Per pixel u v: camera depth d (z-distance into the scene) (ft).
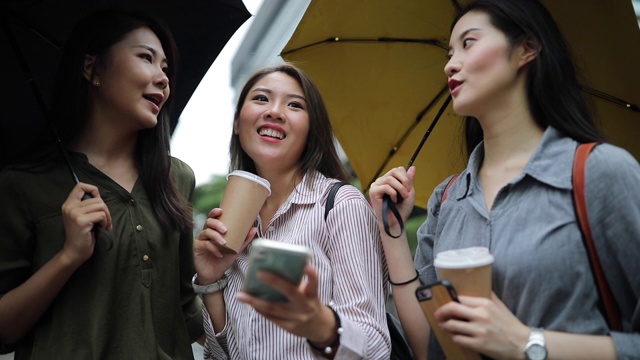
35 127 11.78
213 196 29.45
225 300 10.87
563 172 9.00
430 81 12.26
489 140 9.82
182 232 11.49
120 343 10.44
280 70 11.35
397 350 10.53
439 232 10.01
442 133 12.38
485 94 9.55
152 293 10.77
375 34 12.28
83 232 9.86
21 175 10.63
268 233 10.93
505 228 9.16
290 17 25.81
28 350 10.55
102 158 11.09
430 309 8.81
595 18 10.79
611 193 8.75
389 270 10.50
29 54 11.75
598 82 11.00
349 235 10.39
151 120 10.91
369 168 12.84
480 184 9.79
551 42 9.55
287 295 8.05
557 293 8.74
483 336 8.38
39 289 10.03
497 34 9.59
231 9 12.72
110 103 10.93
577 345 8.48
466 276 8.43
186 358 11.12
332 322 9.08
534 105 9.62
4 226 10.54
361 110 12.65
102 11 11.21
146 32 11.06
